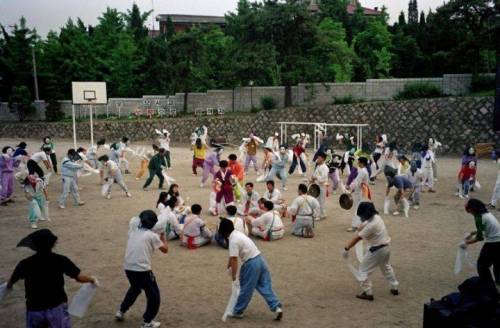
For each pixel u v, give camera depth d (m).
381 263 6.92
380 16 46.62
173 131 36.22
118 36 45.09
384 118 29.44
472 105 26.55
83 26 46.81
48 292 4.66
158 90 43.69
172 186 11.04
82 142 36.41
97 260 8.90
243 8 41.41
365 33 40.00
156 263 8.70
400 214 12.78
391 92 32.56
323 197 12.18
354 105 30.52
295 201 10.58
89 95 30.03
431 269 8.34
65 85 43.44
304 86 35.19
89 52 43.75
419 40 40.81
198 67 39.53
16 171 17.36
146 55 44.47
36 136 39.59
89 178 19.34
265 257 9.04
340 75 36.84
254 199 11.95
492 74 30.08
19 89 40.34
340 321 6.21
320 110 31.77
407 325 6.08
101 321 6.27
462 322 4.67
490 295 4.88
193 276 8.00
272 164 16.23
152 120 36.72
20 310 6.66
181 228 9.98
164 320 6.28
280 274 8.09
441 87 31.19
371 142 29.91
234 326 6.08
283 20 32.47
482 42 29.91
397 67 39.16
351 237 10.51
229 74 35.59
